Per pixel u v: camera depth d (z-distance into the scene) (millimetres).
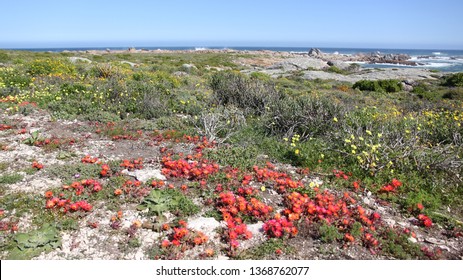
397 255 4199
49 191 5059
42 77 15078
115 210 4828
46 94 11203
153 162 6602
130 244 4113
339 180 6113
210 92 13344
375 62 89062
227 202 4820
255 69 47000
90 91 11625
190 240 4168
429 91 27516
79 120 9250
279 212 4996
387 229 4617
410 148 7031
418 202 5371
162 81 16062
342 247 4262
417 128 7906
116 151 7160
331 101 9648
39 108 9930
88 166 5992
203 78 22391
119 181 5609
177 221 4547
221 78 15133
